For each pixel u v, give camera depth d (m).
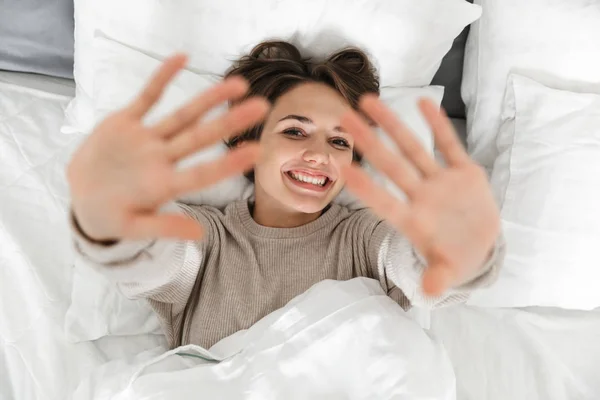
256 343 0.79
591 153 0.99
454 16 1.04
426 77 1.12
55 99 1.16
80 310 0.90
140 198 0.49
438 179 0.55
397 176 0.54
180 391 0.75
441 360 0.81
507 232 1.01
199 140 0.51
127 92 1.02
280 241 0.94
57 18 1.11
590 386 0.94
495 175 1.08
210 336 0.87
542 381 0.94
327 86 0.97
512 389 0.93
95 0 1.00
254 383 0.75
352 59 1.02
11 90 1.14
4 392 0.85
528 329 1.00
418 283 0.71
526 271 0.99
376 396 0.75
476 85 1.14
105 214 0.50
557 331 1.00
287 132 0.92
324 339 0.77
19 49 1.15
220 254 0.93
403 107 1.08
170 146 0.50
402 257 0.74
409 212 0.52
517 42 1.07
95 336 0.90
